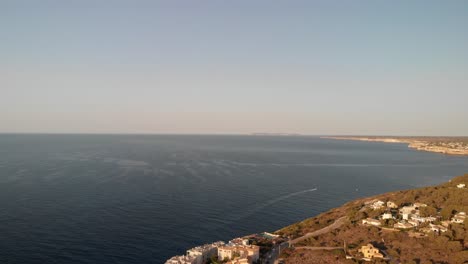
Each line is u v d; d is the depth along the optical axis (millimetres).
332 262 97250
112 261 102125
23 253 104938
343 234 119125
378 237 113000
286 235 122312
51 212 143750
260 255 103688
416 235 112000
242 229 133375
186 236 122938
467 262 90500
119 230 125875
